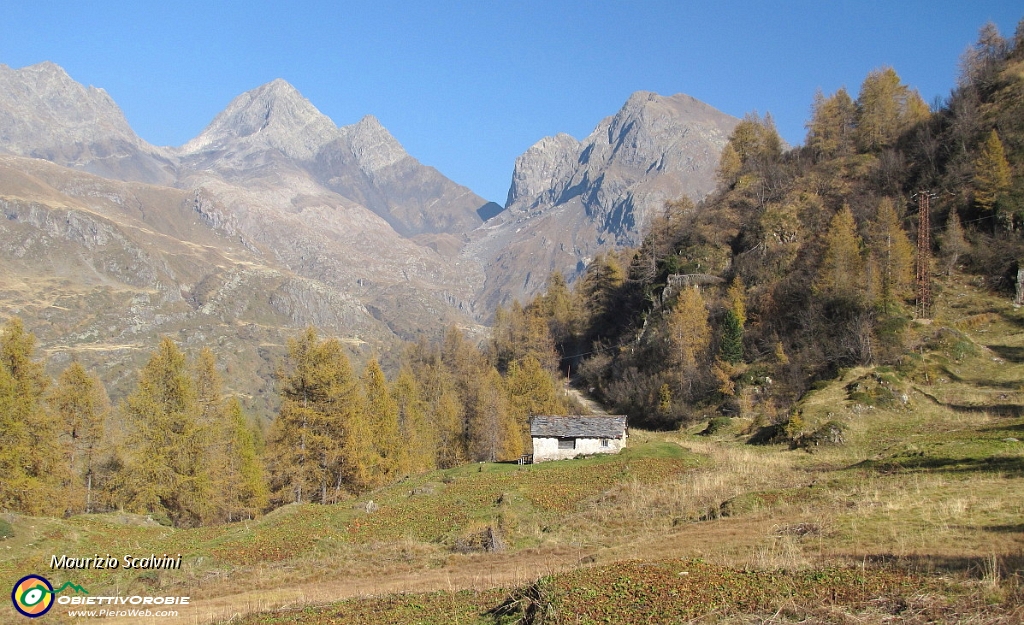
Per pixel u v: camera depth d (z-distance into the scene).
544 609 19.16
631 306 122.19
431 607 22.86
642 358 99.44
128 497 53.78
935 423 52.16
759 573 20.91
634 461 54.09
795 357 76.25
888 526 25.53
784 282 88.88
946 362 63.28
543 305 148.38
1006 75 97.75
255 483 65.12
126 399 56.34
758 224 103.44
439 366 113.31
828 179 105.12
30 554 35.19
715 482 41.97
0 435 48.50
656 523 34.41
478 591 24.61
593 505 41.62
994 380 59.31
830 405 57.94
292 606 25.39
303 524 43.59
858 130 113.25
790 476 41.41
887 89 111.44
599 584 20.89
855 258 78.06
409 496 50.44
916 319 71.81
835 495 32.47
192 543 39.72
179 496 54.62
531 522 39.44
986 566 19.08
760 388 75.56
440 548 35.16
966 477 32.31
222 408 65.06
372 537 39.22
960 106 95.94
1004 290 73.75
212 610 26.36
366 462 64.19
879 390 57.75
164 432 54.34
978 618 15.70
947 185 88.88
